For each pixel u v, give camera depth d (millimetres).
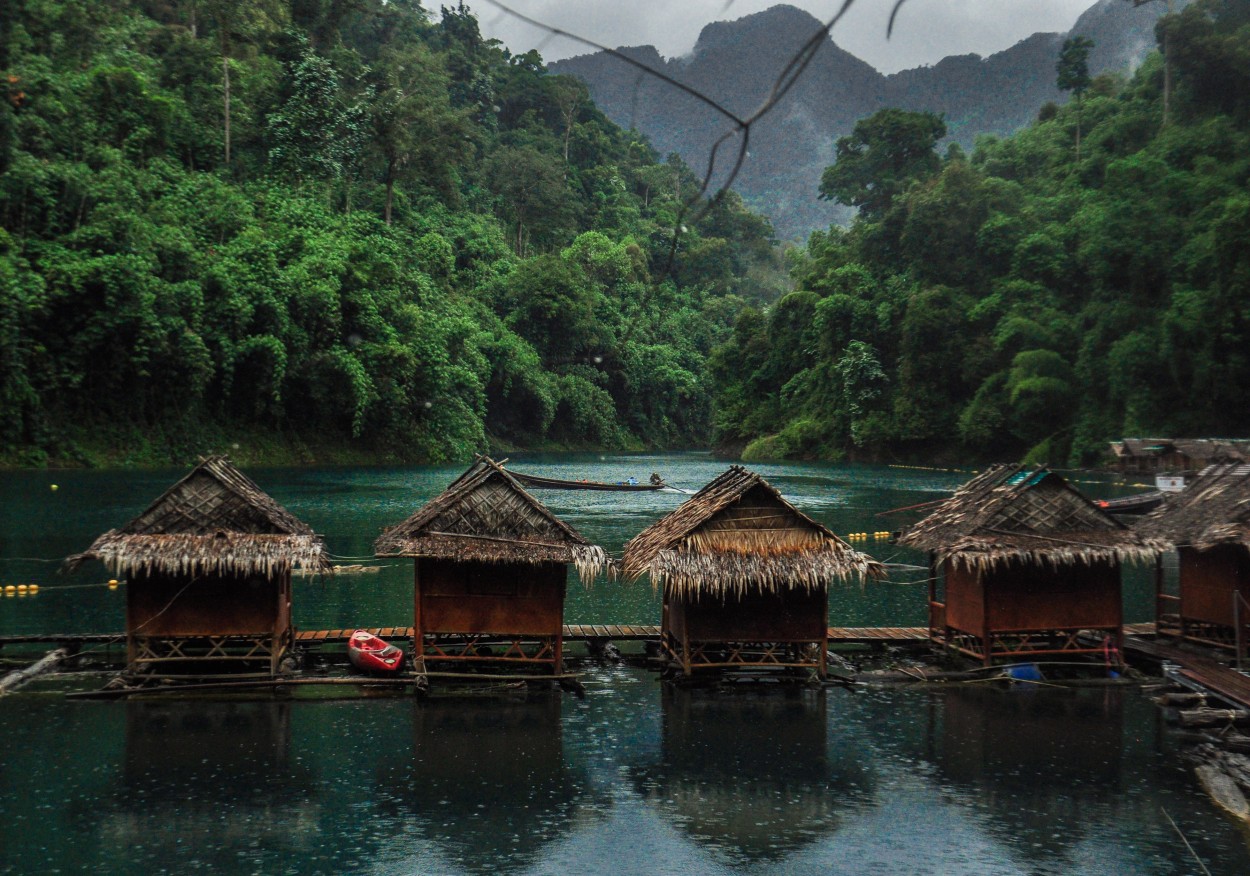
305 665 18359
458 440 79688
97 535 31750
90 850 10773
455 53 124812
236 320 60844
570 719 15789
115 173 59312
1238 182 61656
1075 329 67812
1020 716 16078
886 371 83250
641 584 28000
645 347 116375
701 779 13242
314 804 12164
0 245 52312
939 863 10805
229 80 75812
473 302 96438
